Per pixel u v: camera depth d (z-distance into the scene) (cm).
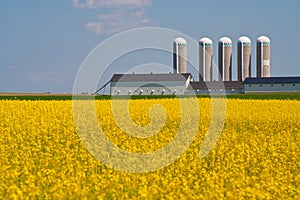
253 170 1902
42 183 1584
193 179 1716
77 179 1636
